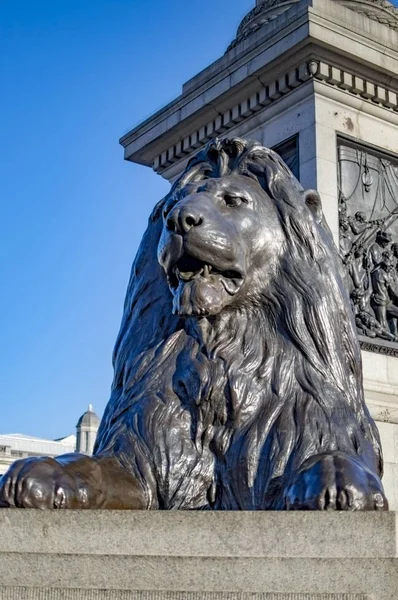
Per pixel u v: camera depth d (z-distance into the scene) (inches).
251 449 148.1
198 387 154.1
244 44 322.3
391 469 274.1
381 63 299.7
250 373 155.8
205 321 160.1
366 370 287.3
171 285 162.1
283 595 97.3
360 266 295.7
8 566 103.1
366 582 100.0
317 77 294.5
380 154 307.9
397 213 309.3
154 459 149.9
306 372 156.1
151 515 109.0
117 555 103.0
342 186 294.7
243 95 314.8
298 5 300.8
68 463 136.1
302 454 145.3
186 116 335.3
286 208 167.0
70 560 102.8
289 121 301.1
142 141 360.2
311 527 106.9
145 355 164.9
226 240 156.2
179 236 155.6
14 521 108.7
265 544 107.1
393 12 331.9
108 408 170.9
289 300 161.3
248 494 145.7
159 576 101.7
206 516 108.7
